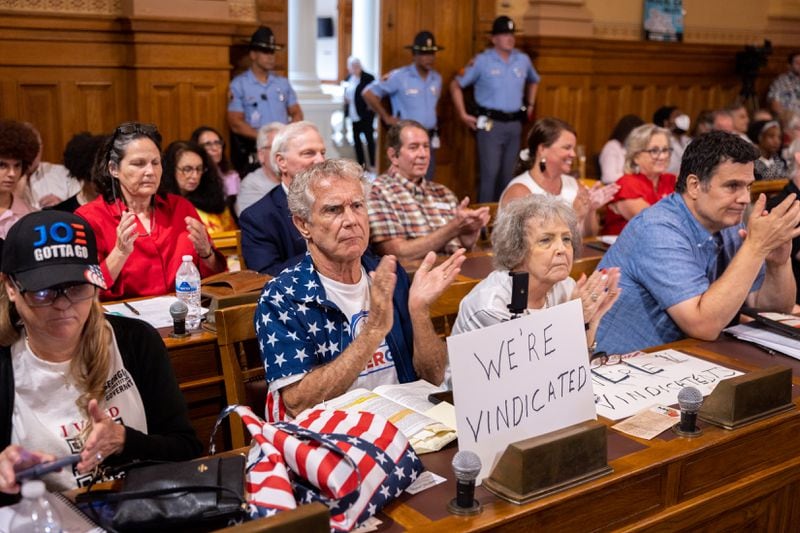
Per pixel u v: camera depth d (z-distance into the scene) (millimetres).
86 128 6355
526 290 1978
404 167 4250
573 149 4445
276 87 6918
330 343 2199
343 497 1518
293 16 9523
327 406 1942
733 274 2525
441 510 1576
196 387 2732
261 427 1634
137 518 1457
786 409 2053
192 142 4680
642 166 4934
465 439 1629
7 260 1592
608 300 2312
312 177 2191
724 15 10094
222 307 2795
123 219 3055
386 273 2037
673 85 9789
